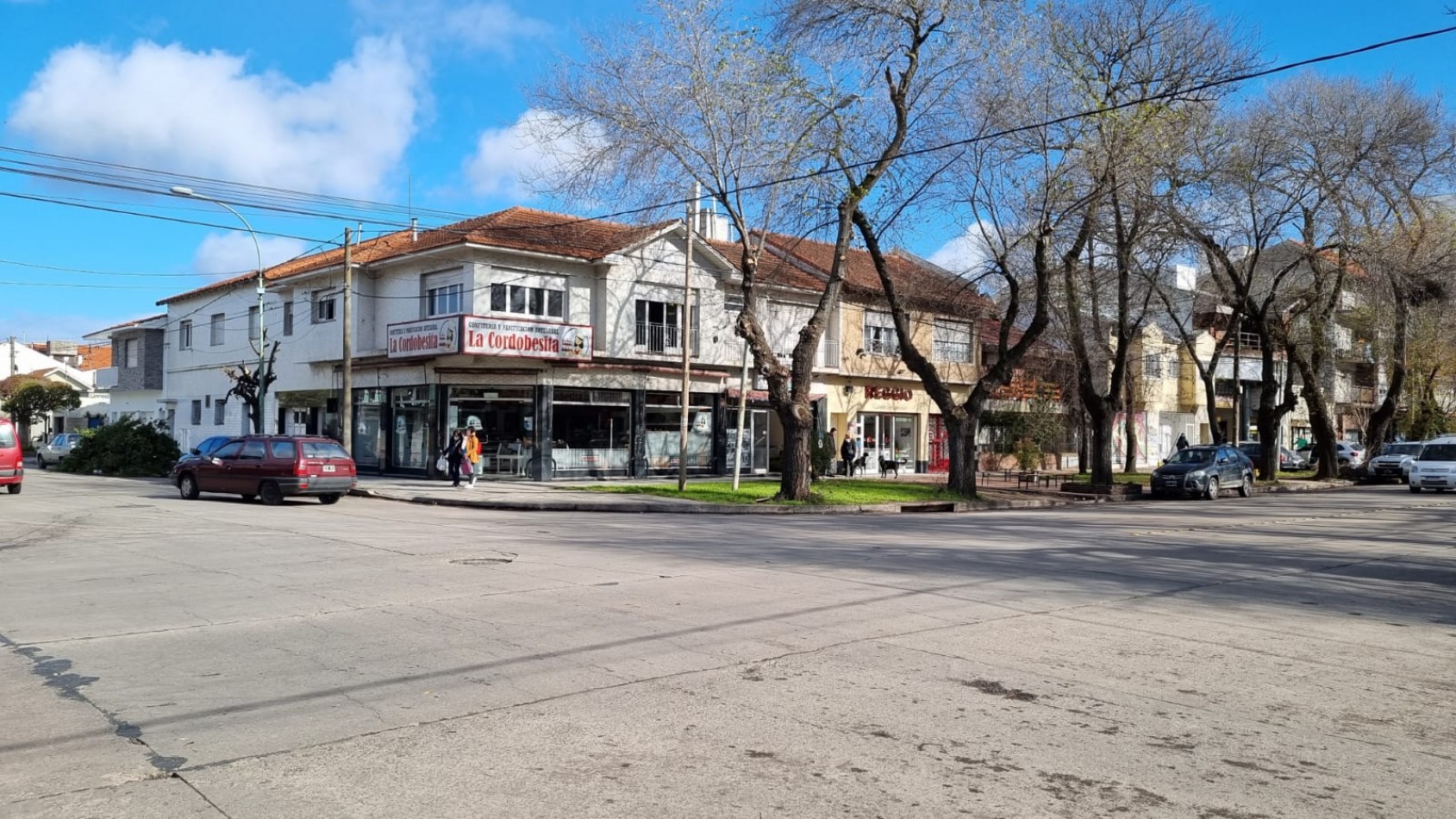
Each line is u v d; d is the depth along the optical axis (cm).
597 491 2694
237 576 1106
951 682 671
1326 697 652
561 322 3053
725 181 2377
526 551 1369
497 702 610
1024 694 645
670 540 1567
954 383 4253
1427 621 951
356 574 1126
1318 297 3509
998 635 830
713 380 3484
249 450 2283
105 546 1392
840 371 3778
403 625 835
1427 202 3161
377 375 3328
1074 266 2792
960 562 1312
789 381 2602
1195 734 567
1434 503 2833
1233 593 1094
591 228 3416
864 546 1512
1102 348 3566
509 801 451
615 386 3209
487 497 2480
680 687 649
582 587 1045
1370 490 3666
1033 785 481
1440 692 668
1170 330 5034
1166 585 1141
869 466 3981
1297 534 1831
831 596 1006
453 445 2789
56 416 5984
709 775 488
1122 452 5009
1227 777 497
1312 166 3044
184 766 491
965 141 2191
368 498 2597
